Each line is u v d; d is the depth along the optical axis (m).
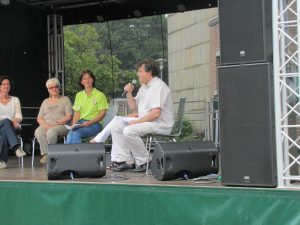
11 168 5.17
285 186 2.98
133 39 8.70
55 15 8.48
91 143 3.96
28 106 8.23
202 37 8.38
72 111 5.47
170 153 3.61
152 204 3.30
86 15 8.62
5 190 3.80
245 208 3.01
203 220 3.14
